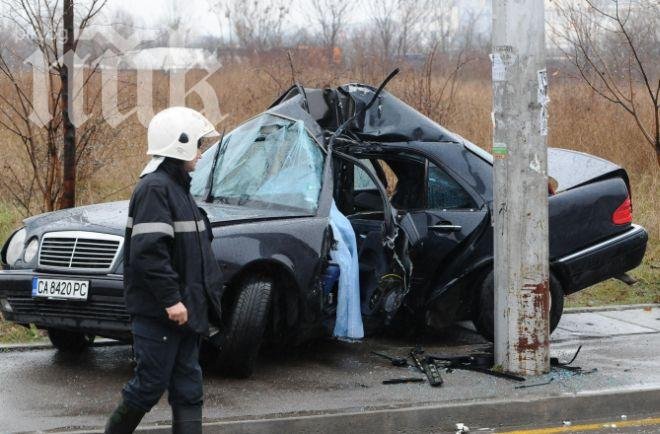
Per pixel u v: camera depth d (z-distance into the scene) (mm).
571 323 8281
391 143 7336
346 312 6539
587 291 9477
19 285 6062
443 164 7273
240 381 6199
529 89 6094
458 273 7055
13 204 10336
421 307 7160
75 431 5066
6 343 7078
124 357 6836
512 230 6219
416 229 7051
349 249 6625
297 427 5305
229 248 6020
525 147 6117
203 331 4547
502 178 6215
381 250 6762
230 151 7309
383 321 6777
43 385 6027
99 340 7281
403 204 7535
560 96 13867
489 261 7062
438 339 7676
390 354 7074
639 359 6961
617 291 9469
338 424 5379
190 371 4633
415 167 7465
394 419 5484
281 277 6289
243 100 14148
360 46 19172
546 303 6281
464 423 5609
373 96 7359
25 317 6113
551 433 5582
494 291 6453
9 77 9289
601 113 13516
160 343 4492
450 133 7516
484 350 7266
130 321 5824
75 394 5836
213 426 5152
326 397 5816
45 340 7270
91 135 9859
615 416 5918
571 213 7289
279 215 6457
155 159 4566
